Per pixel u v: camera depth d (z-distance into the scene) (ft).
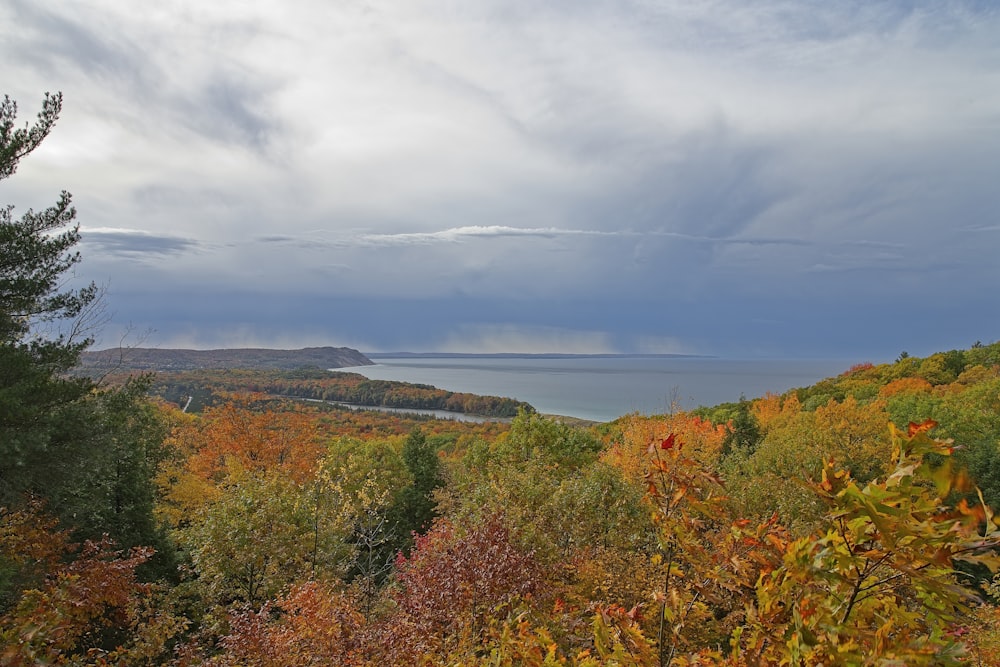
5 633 17.03
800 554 7.34
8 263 39.29
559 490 49.70
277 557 46.73
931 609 6.75
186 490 77.77
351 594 37.50
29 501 39.42
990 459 78.69
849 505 6.55
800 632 7.14
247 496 49.62
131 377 45.44
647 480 10.68
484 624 26.03
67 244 42.88
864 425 87.86
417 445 110.32
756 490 50.19
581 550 42.14
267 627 28.37
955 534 5.95
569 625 22.90
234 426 104.99
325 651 25.86
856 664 6.67
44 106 42.14
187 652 30.71
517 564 30.04
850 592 7.25
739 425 137.08
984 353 211.41
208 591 45.09
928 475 6.08
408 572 34.30
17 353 36.60
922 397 128.26
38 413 36.94
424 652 22.66
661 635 10.13
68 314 42.57
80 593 28.04
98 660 25.40
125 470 55.52
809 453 78.79
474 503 51.03
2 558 34.60
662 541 10.34
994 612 14.73
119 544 53.57
